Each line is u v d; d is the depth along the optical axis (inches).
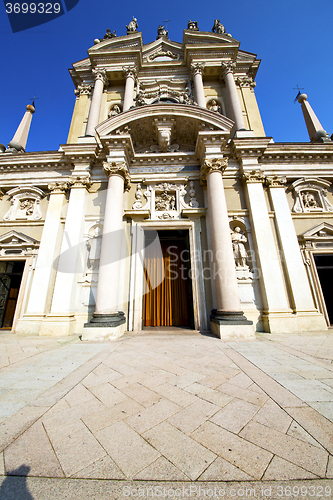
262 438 77.0
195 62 498.6
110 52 506.9
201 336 273.1
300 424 84.6
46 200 407.2
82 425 85.8
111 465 65.3
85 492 56.2
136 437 78.4
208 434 79.6
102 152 392.2
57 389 118.0
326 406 97.0
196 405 100.2
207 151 346.6
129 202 373.4
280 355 178.9
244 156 377.7
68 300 315.6
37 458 68.2
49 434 80.2
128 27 580.1
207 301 325.7
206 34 526.0
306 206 386.6
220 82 512.1
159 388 118.3
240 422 86.4
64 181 401.1
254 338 253.6
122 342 241.8
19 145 481.1
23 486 57.9
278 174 389.7
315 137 468.8
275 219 363.9
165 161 386.3
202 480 59.7
